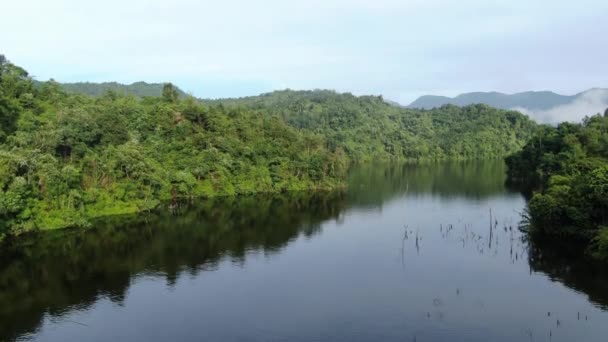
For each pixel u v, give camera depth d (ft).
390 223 314.14
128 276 203.51
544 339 147.84
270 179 451.94
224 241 263.29
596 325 157.17
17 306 171.53
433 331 152.97
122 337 147.95
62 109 374.22
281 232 286.66
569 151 481.46
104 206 317.22
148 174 346.95
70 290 187.21
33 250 238.07
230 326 155.74
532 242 255.70
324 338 147.84
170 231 283.59
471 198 420.77
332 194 448.24
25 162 263.90
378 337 148.77
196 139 430.20
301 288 190.08
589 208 233.96
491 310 169.48
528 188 483.92
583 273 207.82
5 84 391.24
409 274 207.92
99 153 337.72
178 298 179.22
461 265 220.43
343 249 248.32
